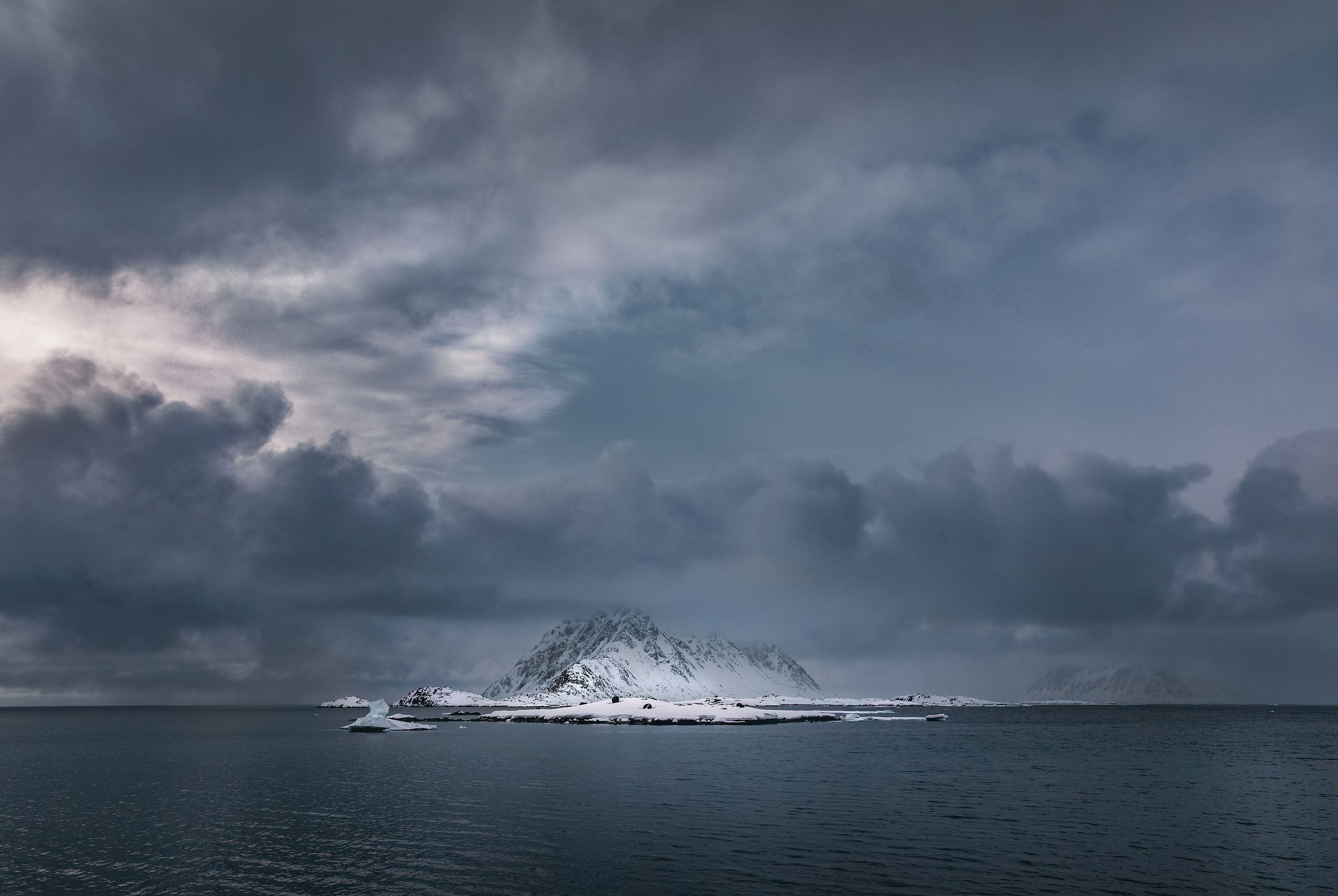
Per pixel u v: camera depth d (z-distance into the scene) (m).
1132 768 100.75
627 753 122.62
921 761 109.31
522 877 41.66
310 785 82.00
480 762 108.19
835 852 47.31
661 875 41.78
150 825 58.19
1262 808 66.00
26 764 113.12
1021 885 40.06
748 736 171.38
